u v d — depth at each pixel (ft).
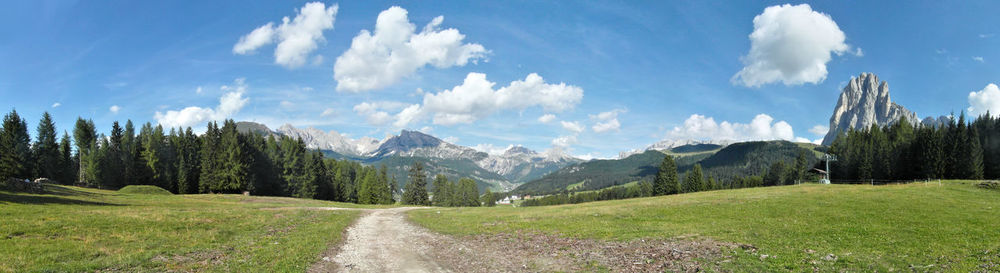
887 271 58.29
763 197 172.55
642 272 63.87
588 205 200.13
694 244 82.69
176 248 81.20
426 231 129.08
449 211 216.95
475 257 82.64
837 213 121.19
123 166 357.82
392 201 536.42
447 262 79.10
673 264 67.46
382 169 533.96
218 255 76.79
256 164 405.39
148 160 355.77
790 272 59.82
